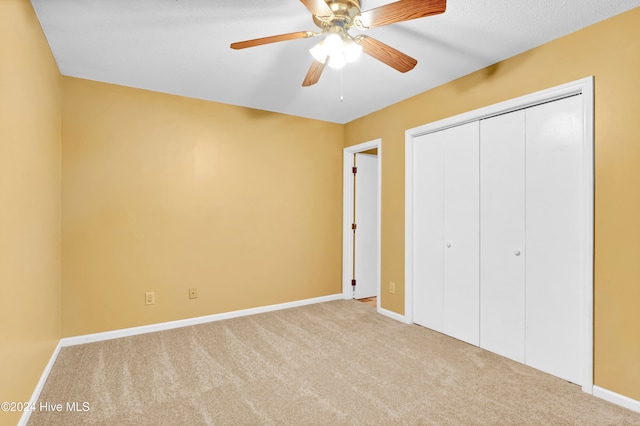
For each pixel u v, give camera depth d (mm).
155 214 3107
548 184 2285
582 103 2057
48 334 2252
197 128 3324
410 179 3305
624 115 1886
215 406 1889
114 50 2324
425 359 2496
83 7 1826
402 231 3379
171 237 3184
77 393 2020
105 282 2883
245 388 2082
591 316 2004
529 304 2387
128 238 2982
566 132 2189
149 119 3082
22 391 1690
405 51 2377
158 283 3117
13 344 1552
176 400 1948
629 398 1854
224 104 3477
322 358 2514
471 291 2783
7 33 1471
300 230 3986
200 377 2221
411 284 3309
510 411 1842
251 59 2475
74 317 2758
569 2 1801
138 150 3027
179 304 3221
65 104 2727
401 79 2867
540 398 1969
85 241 2799
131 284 2994
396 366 2385
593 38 2014
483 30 2096
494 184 2617
